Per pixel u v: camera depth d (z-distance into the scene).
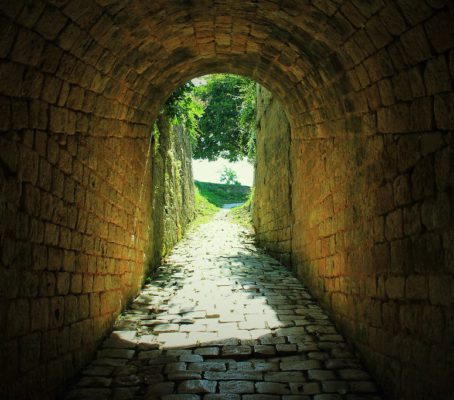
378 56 3.54
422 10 2.71
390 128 3.74
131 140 6.11
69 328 4.09
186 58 6.23
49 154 3.51
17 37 2.76
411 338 3.43
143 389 4.14
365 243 4.53
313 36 4.50
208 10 4.83
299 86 6.23
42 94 3.30
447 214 2.85
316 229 6.86
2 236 2.78
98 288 5.02
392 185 3.76
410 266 3.44
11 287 2.91
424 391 3.18
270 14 4.68
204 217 21.25
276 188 10.75
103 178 5.00
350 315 5.11
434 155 3.01
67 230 3.99
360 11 3.37
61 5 3.02
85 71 3.89
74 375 4.25
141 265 7.59
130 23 4.14
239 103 22.08
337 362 4.70
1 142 2.78
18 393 3.00
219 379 4.34
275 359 4.84
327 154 6.01
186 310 6.45
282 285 7.91
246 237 14.70
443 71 2.76
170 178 12.10
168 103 9.09
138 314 6.23
